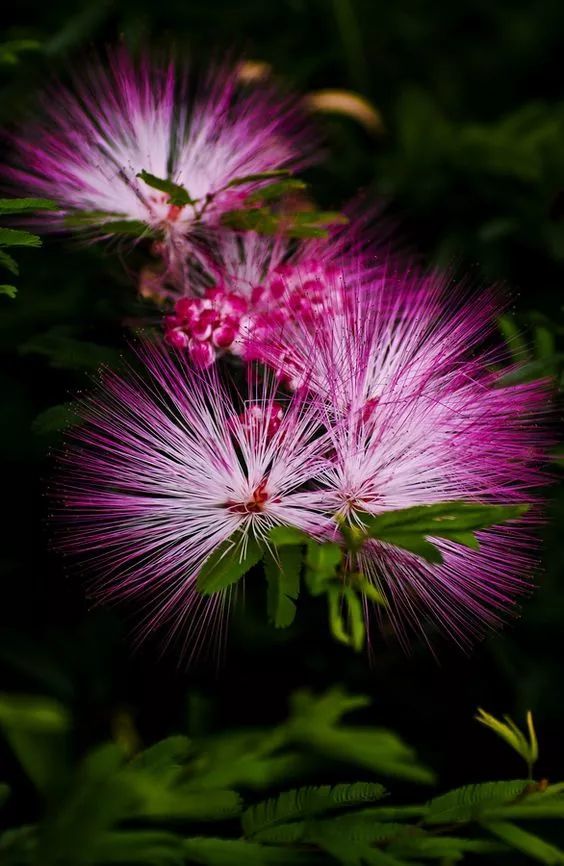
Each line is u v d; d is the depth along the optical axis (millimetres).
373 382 402
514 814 383
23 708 340
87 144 432
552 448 437
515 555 403
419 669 477
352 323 404
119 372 415
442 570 398
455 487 400
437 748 478
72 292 459
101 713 453
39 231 433
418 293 418
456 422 399
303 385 397
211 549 393
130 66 448
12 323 461
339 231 434
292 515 391
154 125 434
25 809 428
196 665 460
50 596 457
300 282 410
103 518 395
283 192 418
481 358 408
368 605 404
